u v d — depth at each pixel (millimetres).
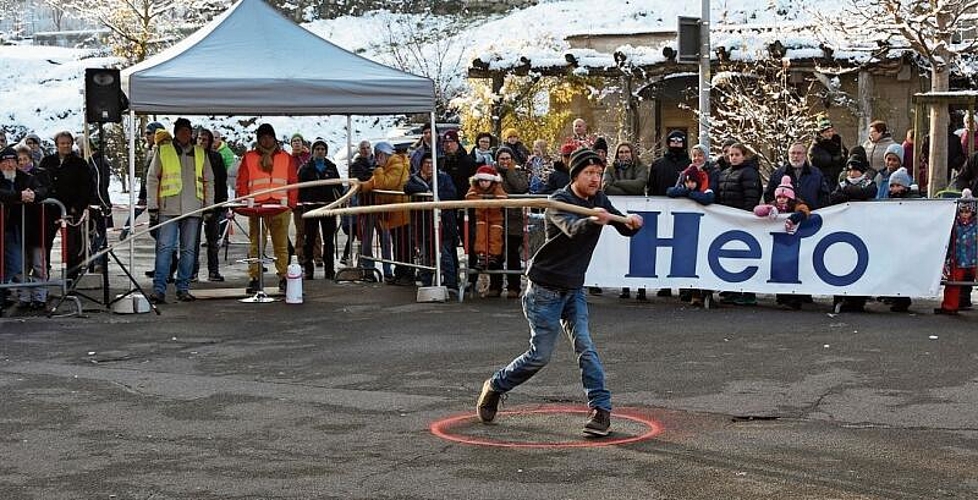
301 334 11141
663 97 28125
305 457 6766
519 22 42625
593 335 10797
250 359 9898
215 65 13070
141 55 36344
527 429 7387
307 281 15453
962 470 6398
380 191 14820
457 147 14484
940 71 20953
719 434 7215
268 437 7238
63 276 12484
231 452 6887
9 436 7309
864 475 6305
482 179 13180
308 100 13000
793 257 12320
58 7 44344
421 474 6395
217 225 15656
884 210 12070
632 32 29703
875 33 23609
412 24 46438
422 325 11562
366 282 15273
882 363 9391
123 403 8242
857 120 26828
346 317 12172
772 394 8312
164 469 6539
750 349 10055
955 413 7715
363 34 46781
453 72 38594
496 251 13305
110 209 15695
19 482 6316
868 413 7727
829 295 12273
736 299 12805
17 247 12398
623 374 9047
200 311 12688
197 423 7621
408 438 7184
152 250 19750
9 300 12805
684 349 10078
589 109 28922
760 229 12391
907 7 20938
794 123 23062
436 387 8703
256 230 13820
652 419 7625
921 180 16062
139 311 12500
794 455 6711
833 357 9664
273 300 13438
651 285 12758
